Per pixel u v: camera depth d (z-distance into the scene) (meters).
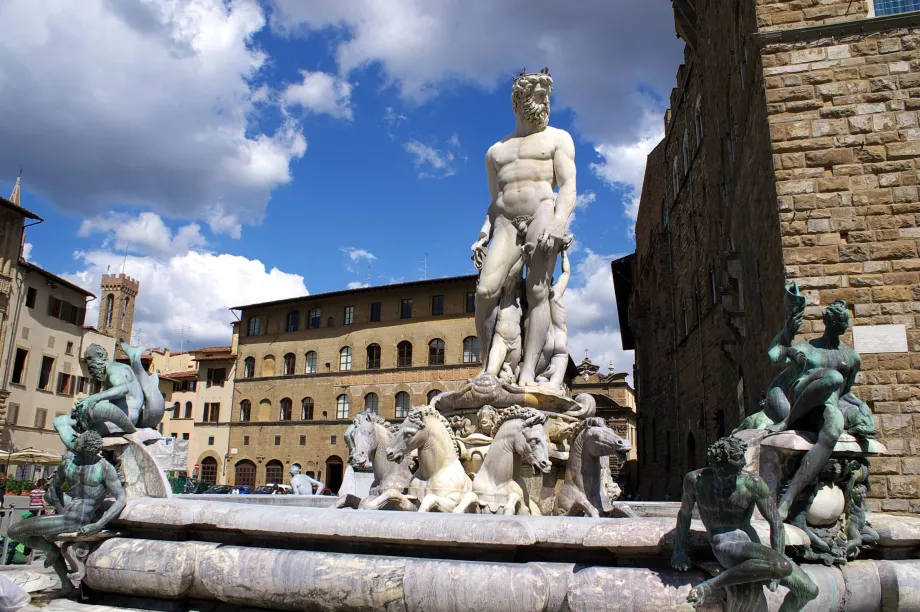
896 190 12.31
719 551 4.59
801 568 5.03
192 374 68.56
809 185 12.66
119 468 7.21
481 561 5.32
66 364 56.84
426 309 58.53
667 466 43.44
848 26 13.02
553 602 5.03
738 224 19.53
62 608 6.20
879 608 5.74
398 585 5.18
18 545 11.50
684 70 37.16
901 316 11.84
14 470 46.66
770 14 13.60
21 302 52.03
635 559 5.21
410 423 8.48
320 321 63.56
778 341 6.61
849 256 12.27
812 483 5.68
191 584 6.01
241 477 63.75
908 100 12.58
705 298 31.11
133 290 95.44
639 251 56.16
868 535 5.99
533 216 10.62
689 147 35.53
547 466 7.92
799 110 12.99
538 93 10.80
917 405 11.43
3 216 50.66
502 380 9.66
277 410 63.50
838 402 5.98
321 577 5.38
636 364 60.41
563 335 10.62
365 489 13.32
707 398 31.05
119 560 6.23
